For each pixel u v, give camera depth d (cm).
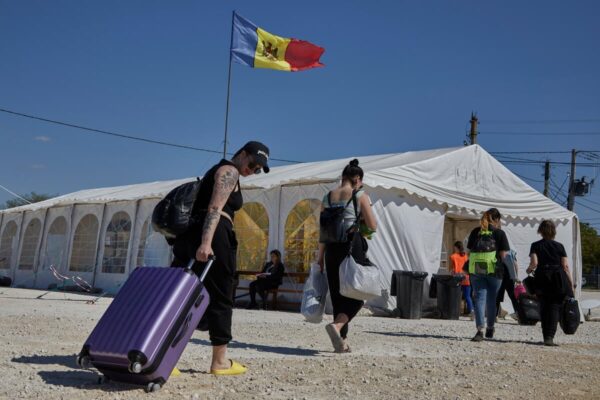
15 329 747
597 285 5891
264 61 1602
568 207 4106
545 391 477
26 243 2308
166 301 407
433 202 1441
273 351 655
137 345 390
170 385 430
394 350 698
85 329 777
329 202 664
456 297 1343
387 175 1384
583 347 823
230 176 452
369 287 621
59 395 388
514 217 1591
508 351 730
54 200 2388
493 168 1597
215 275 466
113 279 1916
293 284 1462
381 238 1346
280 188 1525
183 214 447
